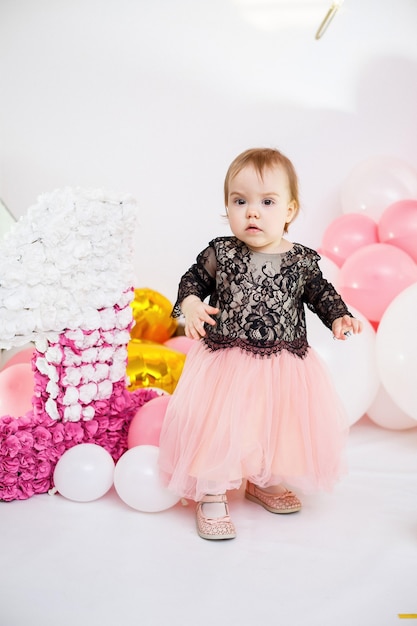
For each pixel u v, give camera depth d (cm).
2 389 193
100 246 166
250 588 125
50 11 298
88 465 161
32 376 197
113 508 162
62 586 124
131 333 260
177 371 226
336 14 290
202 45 296
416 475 189
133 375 220
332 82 295
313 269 165
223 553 140
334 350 209
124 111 302
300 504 164
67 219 159
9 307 155
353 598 122
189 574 130
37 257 158
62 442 171
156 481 155
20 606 117
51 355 166
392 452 209
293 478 153
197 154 302
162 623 112
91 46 299
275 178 155
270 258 160
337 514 162
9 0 298
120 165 305
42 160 307
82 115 303
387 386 209
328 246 256
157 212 307
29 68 302
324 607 119
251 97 297
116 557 136
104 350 173
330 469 154
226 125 300
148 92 300
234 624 113
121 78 300
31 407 192
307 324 212
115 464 178
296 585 127
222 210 305
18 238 159
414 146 298
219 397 151
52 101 303
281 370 155
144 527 152
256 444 147
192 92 299
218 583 127
